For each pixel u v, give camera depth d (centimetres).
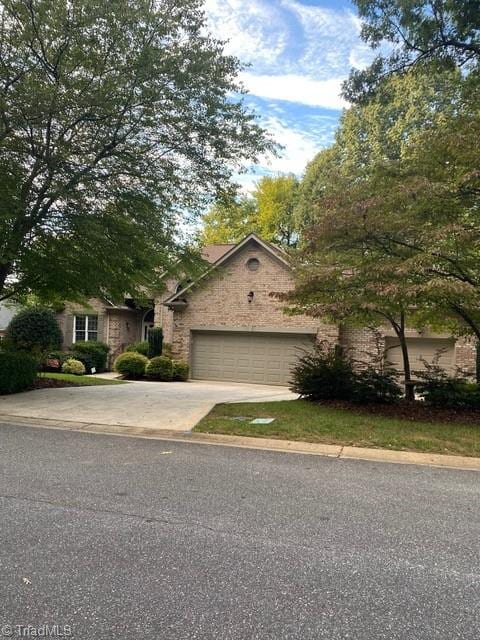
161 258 1234
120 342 2402
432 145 845
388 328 1574
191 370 1998
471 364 1600
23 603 269
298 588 293
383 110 2578
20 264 1175
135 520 397
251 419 859
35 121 975
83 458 609
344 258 930
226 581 299
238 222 3584
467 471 596
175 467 574
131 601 273
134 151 1113
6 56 985
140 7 995
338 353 1120
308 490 495
